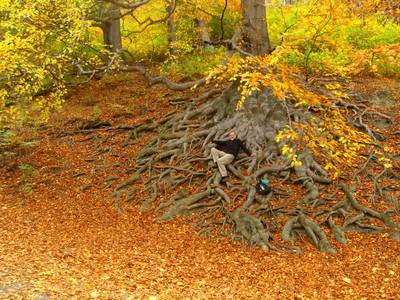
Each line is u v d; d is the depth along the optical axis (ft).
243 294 26.12
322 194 38.09
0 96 42.27
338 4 32.07
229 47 44.39
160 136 47.67
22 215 37.99
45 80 58.49
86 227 35.94
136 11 69.67
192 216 37.29
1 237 33.12
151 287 26.32
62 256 30.14
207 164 42.45
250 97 44.27
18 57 38.32
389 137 45.70
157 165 43.96
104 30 70.59
